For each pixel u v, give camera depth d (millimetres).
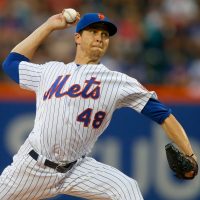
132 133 34750
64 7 49500
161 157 34750
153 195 34656
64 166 20891
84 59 21375
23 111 34500
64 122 20469
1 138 34281
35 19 47594
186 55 47062
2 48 44031
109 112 20812
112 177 20969
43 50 44312
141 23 48156
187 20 50031
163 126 20375
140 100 20547
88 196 21312
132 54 45094
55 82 21000
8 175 21156
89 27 21203
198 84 43562
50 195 21391
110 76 20688
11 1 48469
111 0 49781
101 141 34625
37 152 20766
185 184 34844
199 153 35281
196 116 35406
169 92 35594
